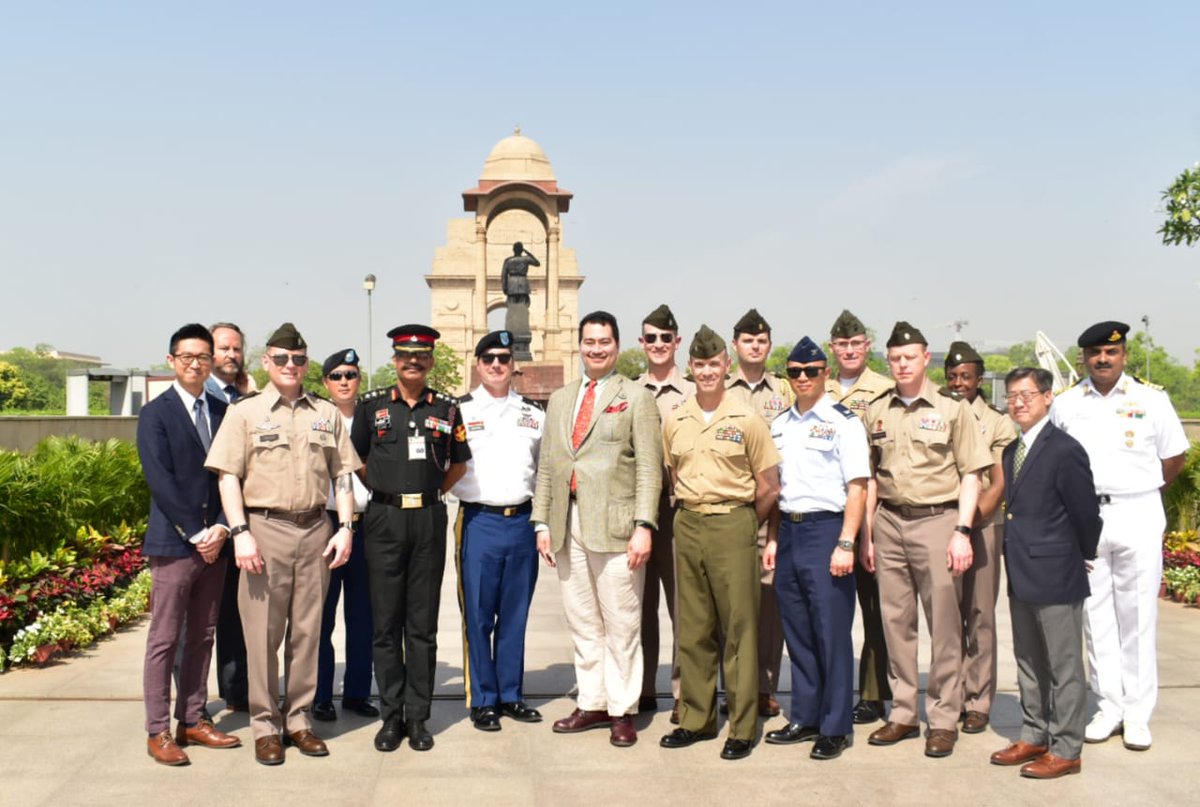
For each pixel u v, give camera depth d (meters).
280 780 4.71
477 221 41.91
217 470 5.00
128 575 8.96
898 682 5.38
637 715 5.82
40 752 5.04
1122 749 5.25
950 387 6.15
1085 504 4.87
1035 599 4.86
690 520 5.25
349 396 6.44
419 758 5.04
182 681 5.18
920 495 5.27
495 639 5.76
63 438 10.60
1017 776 4.84
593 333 5.42
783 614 5.39
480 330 41.97
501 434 5.69
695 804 4.46
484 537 5.62
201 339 5.13
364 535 5.36
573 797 4.53
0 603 6.89
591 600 5.48
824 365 5.25
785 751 5.20
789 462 5.34
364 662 5.85
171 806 4.38
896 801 4.52
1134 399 5.57
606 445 5.34
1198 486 10.14
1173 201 10.94
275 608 5.03
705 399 5.31
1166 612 8.74
